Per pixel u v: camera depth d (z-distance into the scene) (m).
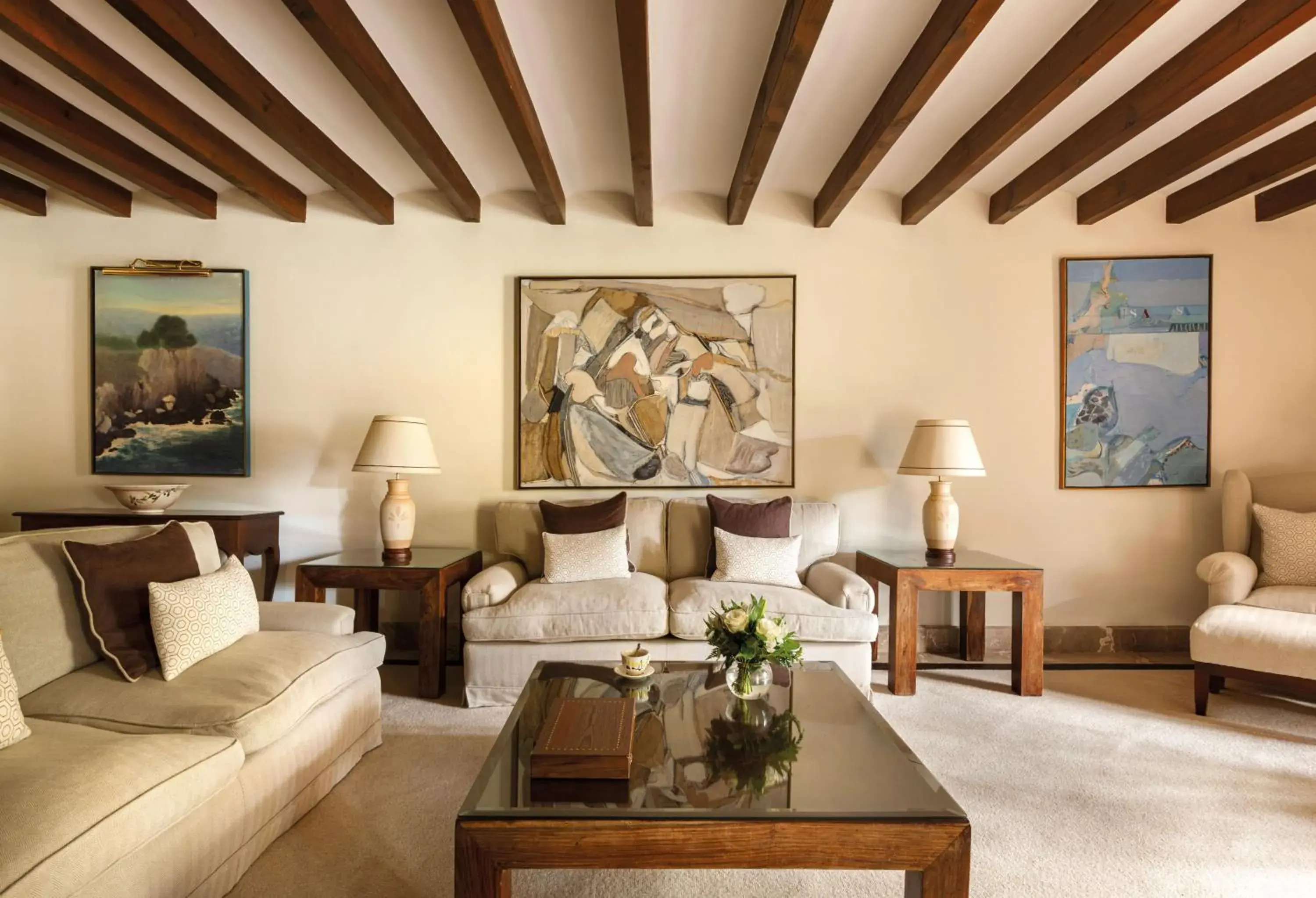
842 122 3.12
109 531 2.39
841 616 3.07
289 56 2.58
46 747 1.56
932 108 2.98
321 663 2.23
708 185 3.85
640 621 3.07
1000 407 3.96
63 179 3.46
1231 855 1.92
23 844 1.23
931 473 3.47
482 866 1.39
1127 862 1.89
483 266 3.98
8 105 2.70
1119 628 3.93
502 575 3.27
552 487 3.95
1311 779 2.39
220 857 1.69
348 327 3.97
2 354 3.95
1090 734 2.78
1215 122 3.00
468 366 3.99
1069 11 2.32
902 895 1.76
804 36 2.19
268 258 3.97
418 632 3.95
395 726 2.88
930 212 3.84
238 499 3.98
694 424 3.95
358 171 3.54
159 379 3.95
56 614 2.05
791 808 1.43
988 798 2.24
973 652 3.80
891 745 1.78
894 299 3.97
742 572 3.34
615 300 3.95
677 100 2.91
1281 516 3.32
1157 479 3.91
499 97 2.55
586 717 1.76
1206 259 3.88
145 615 2.15
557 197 3.60
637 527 3.69
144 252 3.96
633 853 1.39
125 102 2.62
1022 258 3.95
